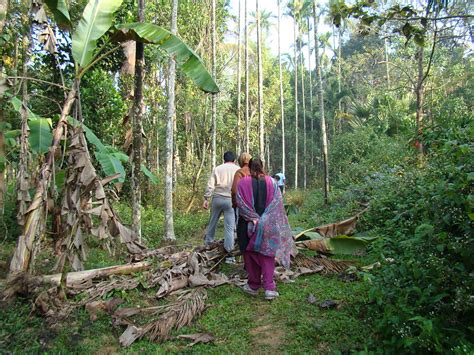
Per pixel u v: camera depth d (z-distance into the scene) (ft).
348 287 15.39
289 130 126.72
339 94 97.35
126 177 37.19
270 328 12.68
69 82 29.58
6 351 11.08
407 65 58.29
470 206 9.91
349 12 17.70
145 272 16.61
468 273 10.20
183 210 43.47
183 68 18.03
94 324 12.76
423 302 10.37
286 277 17.13
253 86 92.79
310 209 40.34
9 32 23.57
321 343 11.42
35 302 13.32
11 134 21.93
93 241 21.57
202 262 18.07
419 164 22.84
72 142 14.70
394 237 17.37
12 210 23.79
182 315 13.10
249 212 15.21
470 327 9.07
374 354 10.00
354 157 60.59
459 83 51.93
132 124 21.77
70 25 18.54
